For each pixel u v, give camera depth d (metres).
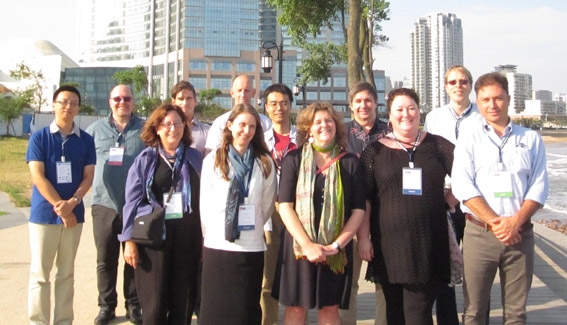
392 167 3.04
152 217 3.17
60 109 3.67
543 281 5.08
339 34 82.56
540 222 11.70
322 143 3.05
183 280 3.34
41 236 3.62
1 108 45.84
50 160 3.65
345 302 3.05
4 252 6.61
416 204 2.97
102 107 92.81
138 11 113.75
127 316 4.24
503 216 2.92
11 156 23.58
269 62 12.98
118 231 4.18
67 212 3.60
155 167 3.35
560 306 4.27
